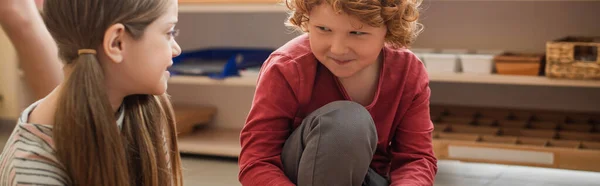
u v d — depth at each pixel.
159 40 1.00
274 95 1.27
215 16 2.66
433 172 1.31
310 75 1.28
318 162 1.11
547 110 2.38
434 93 2.49
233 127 2.72
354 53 1.18
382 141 1.32
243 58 2.45
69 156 0.97
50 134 0.98
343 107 1.15
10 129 3.00
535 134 2.22
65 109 0.95
